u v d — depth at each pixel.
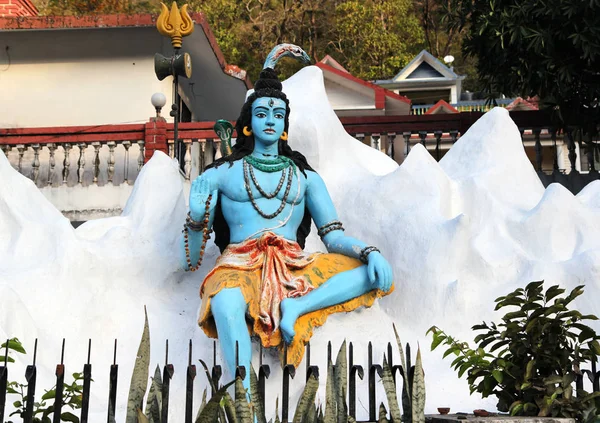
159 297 6.84
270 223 6.45
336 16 39.41
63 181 11.07
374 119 10.42
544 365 4.80
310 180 6.74
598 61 10.83
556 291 4.93
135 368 3.89
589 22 10.32
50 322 6.27
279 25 38.53
